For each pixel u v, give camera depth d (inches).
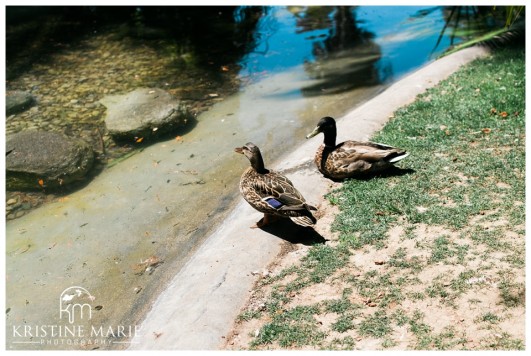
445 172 106.7
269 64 187.6
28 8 251.6
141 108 148.8
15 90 171.3
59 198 122.4
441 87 144.7
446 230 91.9
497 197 97.9
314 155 119.3
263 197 93.6
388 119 131.6
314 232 95.8
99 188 124.4
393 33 207.6
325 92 162.2
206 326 79.8
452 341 73.4
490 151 112.2
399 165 110.5
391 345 73.9
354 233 94.2
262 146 134.9
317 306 81.3
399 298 80.7
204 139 140.8
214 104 160.1
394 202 99.7
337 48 197.9
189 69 185.6
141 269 99.0
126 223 111.8
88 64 191.8
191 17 239.8
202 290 86.0
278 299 83.4
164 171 128.0
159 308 86.6
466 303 78.4
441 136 119.5
